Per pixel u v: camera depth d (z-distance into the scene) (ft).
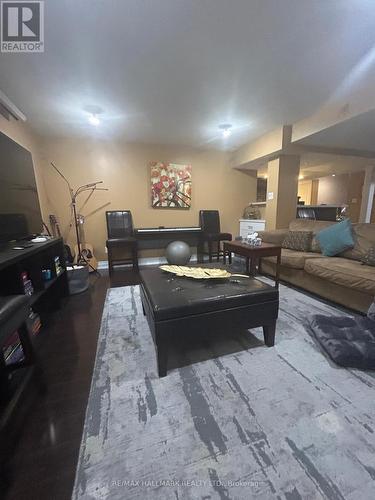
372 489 2.51
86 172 12.35
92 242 12.92
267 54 5.86
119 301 8.05
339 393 3.84
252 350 5.06
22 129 9.55
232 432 3.19
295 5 4.44
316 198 24.22
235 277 5.88
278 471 2.70
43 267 7.01
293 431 3.18
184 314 4.33
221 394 3.87
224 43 5.45
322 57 6.01
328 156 12.87
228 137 12.17
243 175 15.40
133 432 3.23
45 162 11.66
